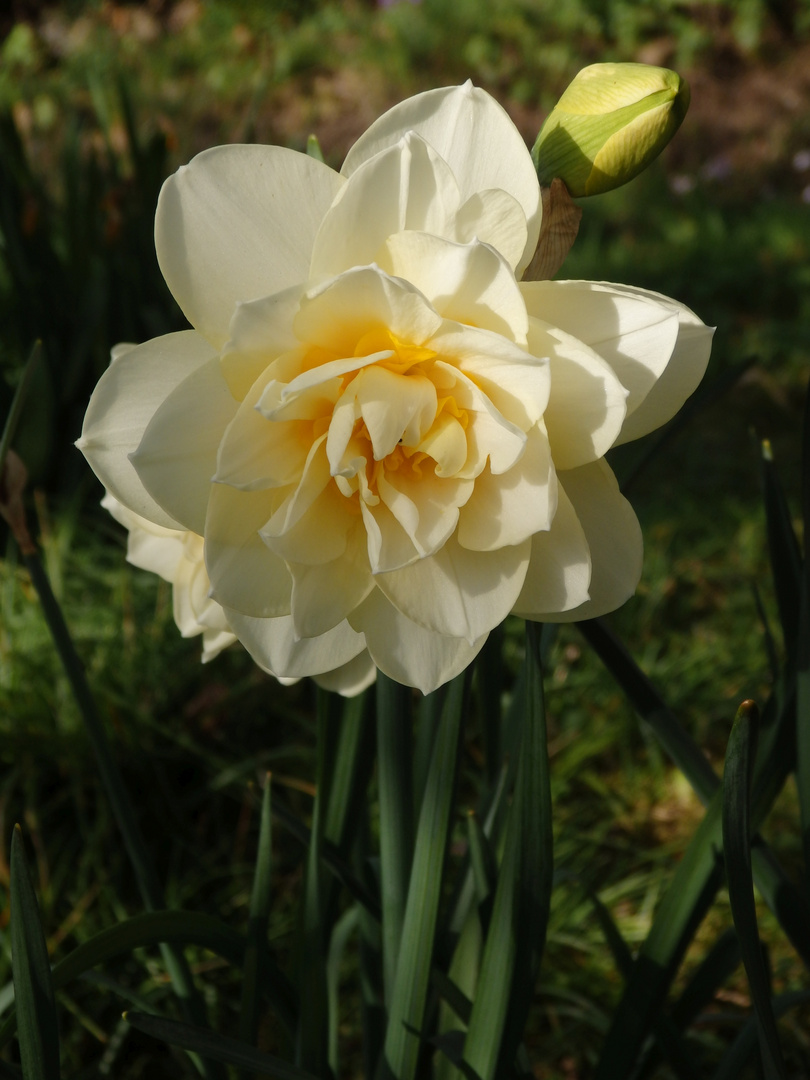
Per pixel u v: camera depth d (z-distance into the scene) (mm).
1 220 717
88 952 289
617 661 316
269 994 333
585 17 2100
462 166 270
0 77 1697
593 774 621
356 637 280
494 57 2002
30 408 671
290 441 271
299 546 266
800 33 2111
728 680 671
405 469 275
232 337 259
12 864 271
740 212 1545
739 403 1045
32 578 318
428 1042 330
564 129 277
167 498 264
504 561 270
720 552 803
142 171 765
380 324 266
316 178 268
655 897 531
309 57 1943
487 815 349
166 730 559
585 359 259
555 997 482
